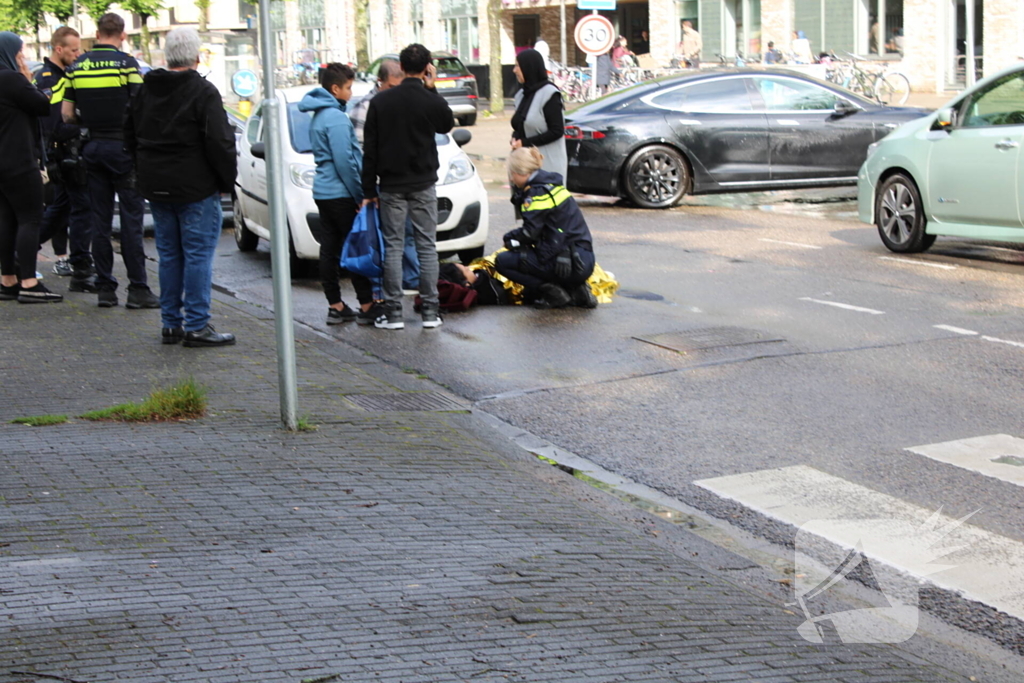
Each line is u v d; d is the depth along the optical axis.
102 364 7.88
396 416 6.86
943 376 7.85
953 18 31.88
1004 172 11.33
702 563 4.95
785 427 6.87
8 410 6.66
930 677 3.82
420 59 8.98
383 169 9.09
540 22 47.00
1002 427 6.79
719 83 17.09
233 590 4.21
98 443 5.98
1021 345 8.59
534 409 7.36
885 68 32.12
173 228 8.38
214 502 5.14
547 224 10.01
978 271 11.47
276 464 5.73
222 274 12.47
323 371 8.02
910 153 12.29
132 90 9.38
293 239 11.74
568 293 10.20
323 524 4.94
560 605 4.21
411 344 9.02
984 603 4.57
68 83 9.38
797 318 9.64
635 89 17.30
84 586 4.20
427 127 9.08
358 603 4.14
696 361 8.36
